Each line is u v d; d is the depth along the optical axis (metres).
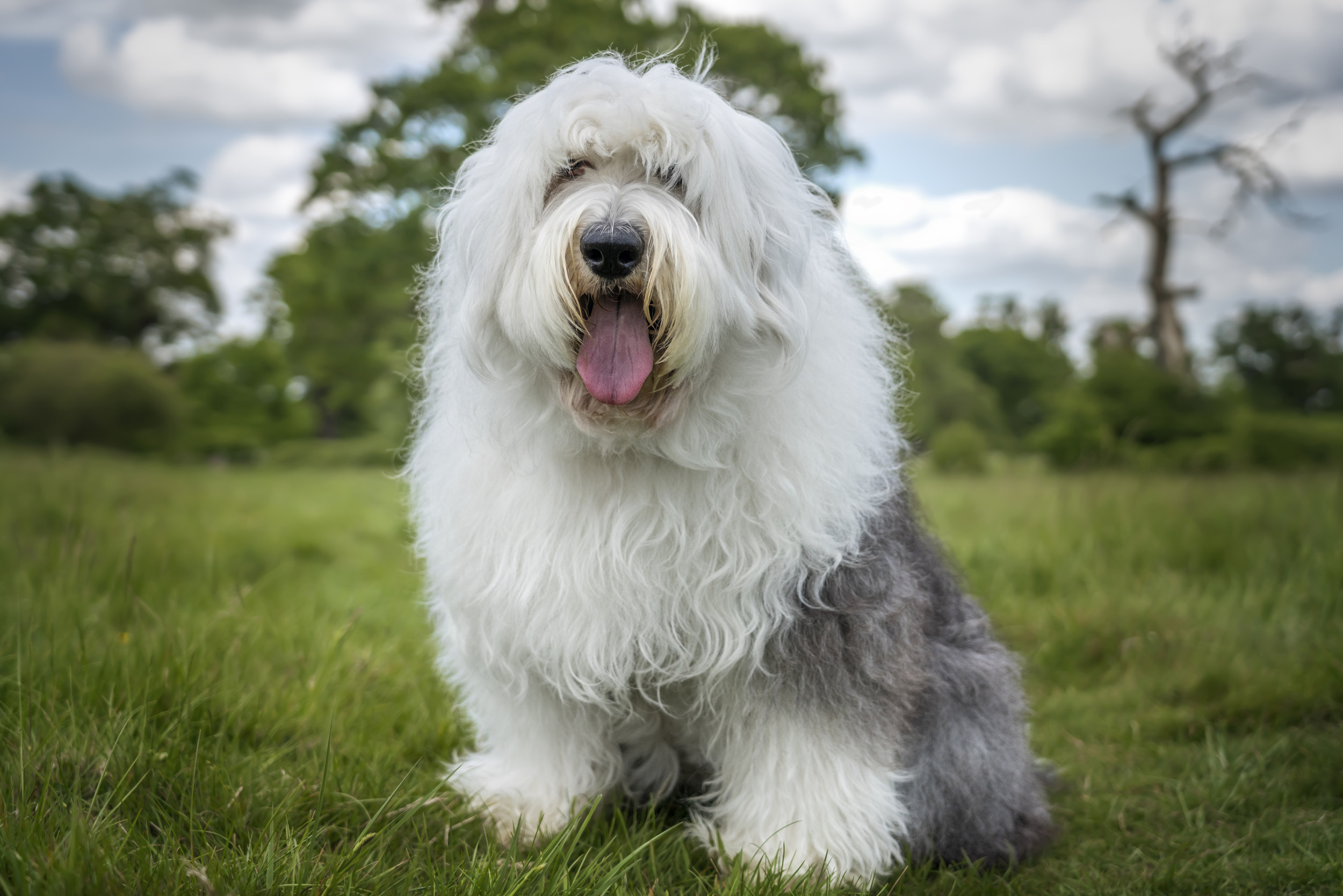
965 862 2.85
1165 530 6.64
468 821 2.88
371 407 32.56
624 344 2.35
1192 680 4.40
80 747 2.74
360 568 6.77
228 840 2.43
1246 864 2.82
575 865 2.59
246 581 5.74
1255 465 21.44
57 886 2.00
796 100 22.06
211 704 3.27
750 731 2.66
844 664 2.56
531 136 2.42
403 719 3.68
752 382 2.39
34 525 6.58
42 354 33.47
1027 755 3.06
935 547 3.12
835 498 2.51
